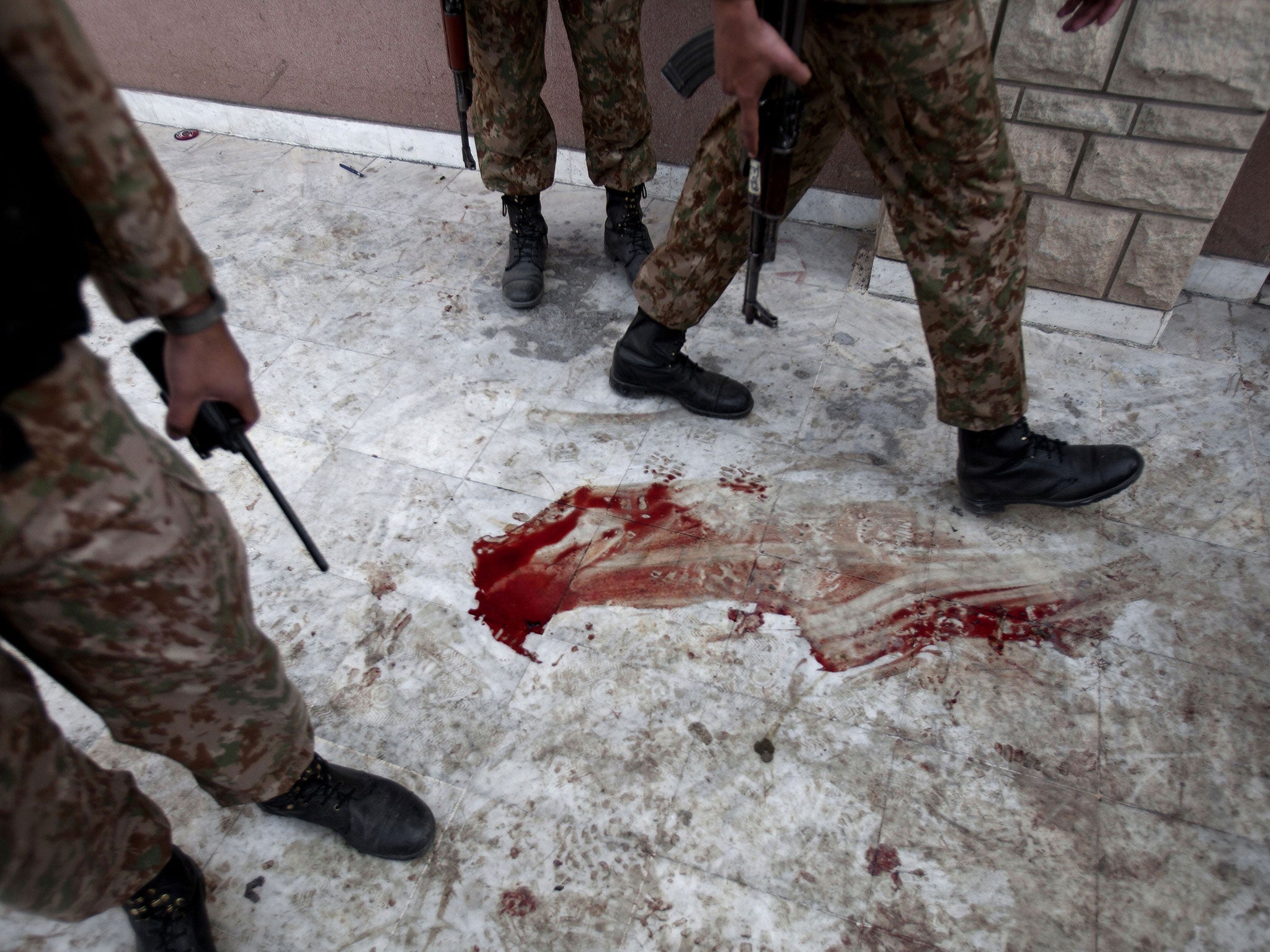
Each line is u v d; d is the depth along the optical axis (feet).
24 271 2.19
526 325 7.67
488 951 4.06
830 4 4.09
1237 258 7.49
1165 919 4.11
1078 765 4.66
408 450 6.51
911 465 6.33
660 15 7.95
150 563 2.72
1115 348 7.29
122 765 4.71
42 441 2.35
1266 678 5.00
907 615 5.37
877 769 4.66
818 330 7.54
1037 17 5.90
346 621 5.39
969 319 4.83
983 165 4.35
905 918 4.14
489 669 5.14
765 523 5.94
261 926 4.16
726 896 4.22
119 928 4.15
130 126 2.42
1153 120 6.08
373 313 7.81
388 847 4.28
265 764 3.62
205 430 3.27
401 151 9.93
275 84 9.86
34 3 2.07
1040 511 5.98
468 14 6.59
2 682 2.68
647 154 7.62
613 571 5.65
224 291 8.06
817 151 5.34
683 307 6.05
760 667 5.12
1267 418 6.58
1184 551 5.67
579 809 4.53
